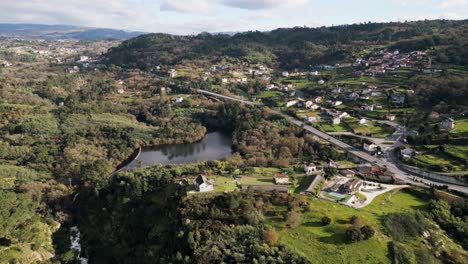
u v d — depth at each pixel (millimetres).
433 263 87688
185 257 91500
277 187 118875
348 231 93312
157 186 135875
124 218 129000
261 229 96062
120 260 115625
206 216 103000
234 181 127250
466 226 102625
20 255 109125
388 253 89000
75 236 131875
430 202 113000
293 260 84562
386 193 120875
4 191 134500
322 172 138125
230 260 87812
